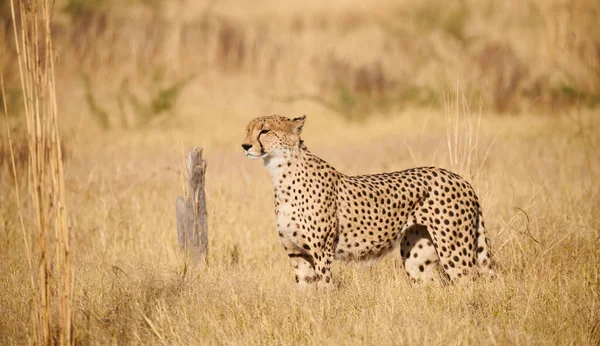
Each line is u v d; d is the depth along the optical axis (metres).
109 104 35.38
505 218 14.27
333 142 30.08
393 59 40.00
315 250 10.84
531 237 12.12
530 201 14.70
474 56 36.62
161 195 17.75
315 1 49.09
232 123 34.03
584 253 12.36
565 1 37.84
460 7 41.78
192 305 10.23
